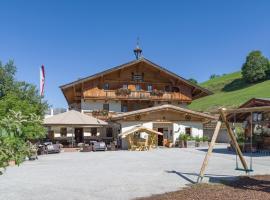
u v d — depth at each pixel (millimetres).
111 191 10922
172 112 37562
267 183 11258
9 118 4129
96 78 43594
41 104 33750
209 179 12906
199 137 37062
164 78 46281
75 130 39875
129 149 32562
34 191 11133
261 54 105812
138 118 36812
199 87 46312
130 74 45406
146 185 11945
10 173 15719
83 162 20844
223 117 12992
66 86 42406
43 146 28984
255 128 28344
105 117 42344
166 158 22922
